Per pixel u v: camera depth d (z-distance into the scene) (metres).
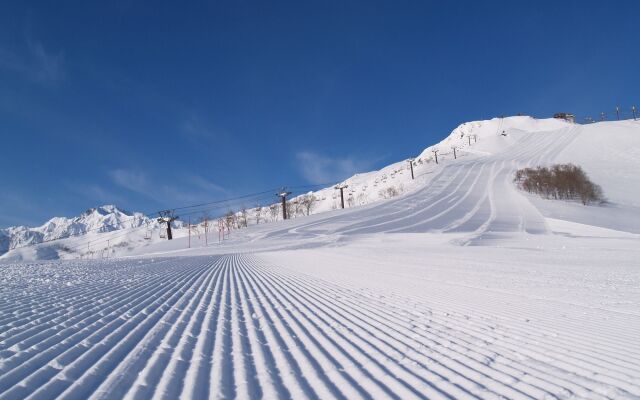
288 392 3.89
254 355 5.12
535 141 149.62
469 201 75.56
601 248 24.09
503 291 9.93
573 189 72.31
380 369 4.61
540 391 3.91
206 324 6.80
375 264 19.14
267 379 4.21
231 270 18.84
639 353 4.89
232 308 8.52
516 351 5.16
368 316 7.62
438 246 31.58
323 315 7.76
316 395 3.84
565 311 7.40
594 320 6.64
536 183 78.94
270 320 7.33
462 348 5.38
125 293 9.87
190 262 24.88
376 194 141.62
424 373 4.47
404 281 12.66
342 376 4.38
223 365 4.64
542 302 8.33
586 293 9.26
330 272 16.58
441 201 78.44
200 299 9.62
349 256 25.62
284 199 97.31
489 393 3.89
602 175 90.50
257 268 20.00
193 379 4.12
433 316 7.43
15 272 15.72
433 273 14.43
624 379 4.12
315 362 4.88
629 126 135.75
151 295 9.73
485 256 20.94
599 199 71.88
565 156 113.56
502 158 126.25
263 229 72.81
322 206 171.38
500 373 4.41
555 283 10.95
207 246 60.75
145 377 4.10
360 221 65.56
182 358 4.82
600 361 4.66
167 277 14.46
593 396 3.76
